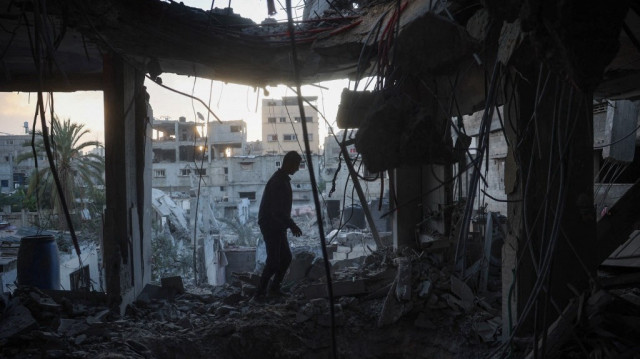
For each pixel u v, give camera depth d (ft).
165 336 14.26
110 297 16.57
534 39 6.48
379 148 8.23
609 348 10.86
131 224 17.76
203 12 16.01
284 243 18.08
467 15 12.07
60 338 13.05
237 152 170.40
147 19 12.71
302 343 15.26
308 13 24.36
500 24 8.85
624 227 14.23
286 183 18.06
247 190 145.48
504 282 13.43
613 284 13.96
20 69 18.22
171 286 19.53
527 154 12.33
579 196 12.76
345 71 18.02
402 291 15.97
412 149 8.13
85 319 14.84
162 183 150.41
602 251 14.19
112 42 14.11
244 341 14.64
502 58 7.87
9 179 152.15
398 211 21.17
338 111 9.17
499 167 35.70
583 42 6.00
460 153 8.76
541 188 12.41
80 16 11.16
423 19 8.06
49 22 13.00
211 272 42.63
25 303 14.52
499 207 35.19
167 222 74.49
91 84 18.08
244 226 97.55
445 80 13.53
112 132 17.01
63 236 55.57
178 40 14.11
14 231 59.41
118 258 16.79
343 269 20.85
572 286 12.87
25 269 19.02
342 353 15.24
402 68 8.74
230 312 16.60
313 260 20.86
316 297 17.38
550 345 11.48
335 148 138.82
